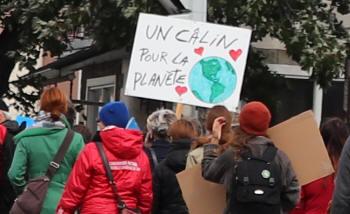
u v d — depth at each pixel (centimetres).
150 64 1059
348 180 691
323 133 882
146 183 823
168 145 1031
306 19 1445
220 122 835
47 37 1496
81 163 793
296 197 779
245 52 1056
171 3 1134
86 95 2584
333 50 1406
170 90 1055
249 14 1372
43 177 892
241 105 1638
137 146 806
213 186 823
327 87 1514
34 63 1820
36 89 2170
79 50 2150
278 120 1712
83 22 1467
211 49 1057
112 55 2103
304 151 812
